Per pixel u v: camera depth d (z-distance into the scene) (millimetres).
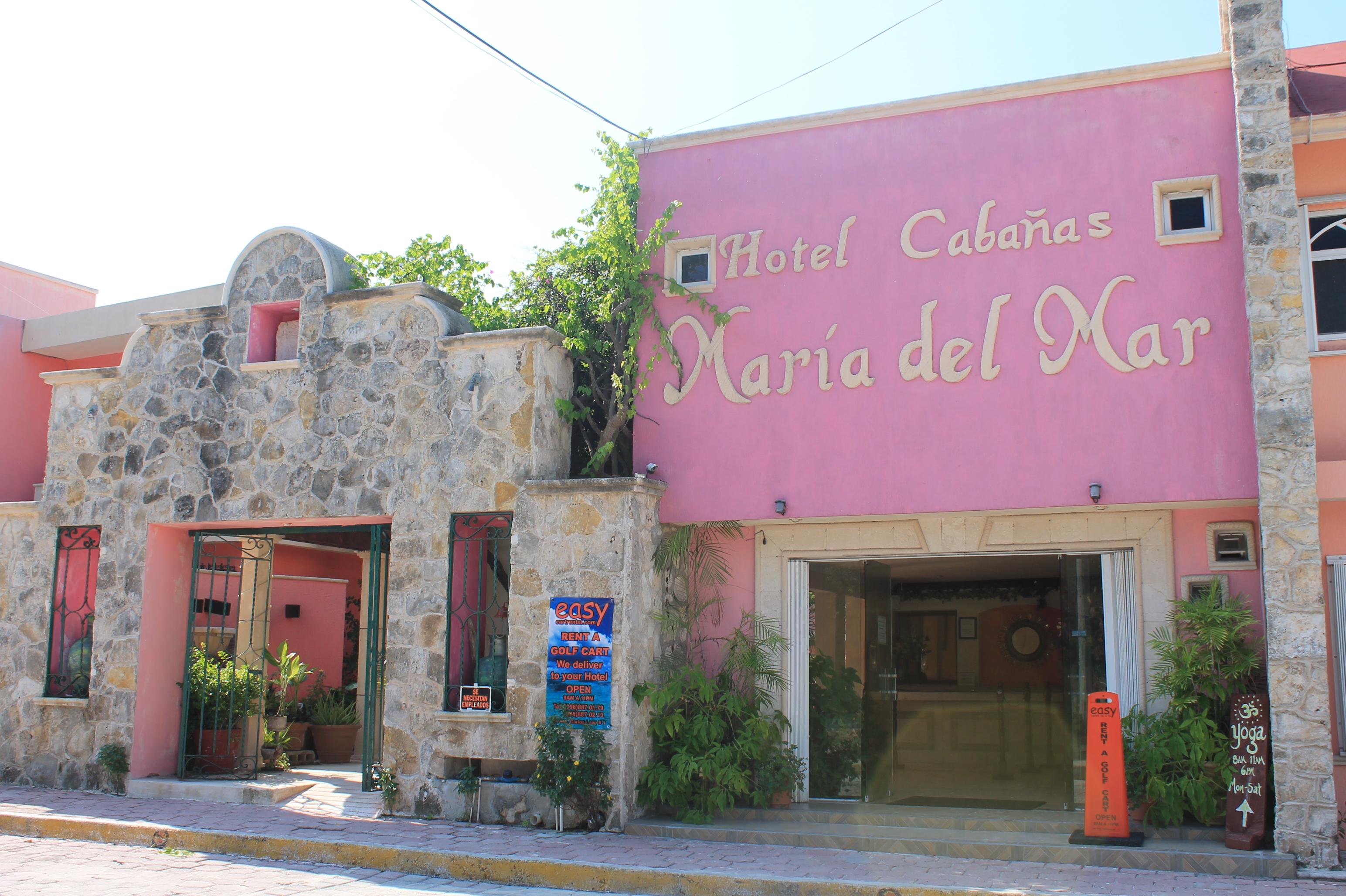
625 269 11602
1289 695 8750
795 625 11516
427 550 11477
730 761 10508
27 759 12945
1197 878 8242
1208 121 10188
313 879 8562
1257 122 9500
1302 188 10336
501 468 11305
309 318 12453
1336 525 9711
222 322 12898
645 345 11789
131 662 12609
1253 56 9594
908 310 10898
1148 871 8523
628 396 11859
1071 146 10594
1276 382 9141
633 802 10500
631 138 12172
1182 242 10070
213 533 13242
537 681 10805
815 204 11422
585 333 12125
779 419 11195
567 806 10477
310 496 12094
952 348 10672
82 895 7617
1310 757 8625
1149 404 9961
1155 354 9992
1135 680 10242
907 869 8578
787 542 11531
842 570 11570
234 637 14891
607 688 10523
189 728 13172
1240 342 9797
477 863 8945
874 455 10797
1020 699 19750
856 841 9547
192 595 12898
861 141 11375
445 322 11812
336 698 16891
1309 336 10148
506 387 11453
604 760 10430
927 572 18953
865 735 11188
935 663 20812
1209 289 9945
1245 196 9453
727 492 11258
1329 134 10070
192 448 12766
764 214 11594
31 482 17328
